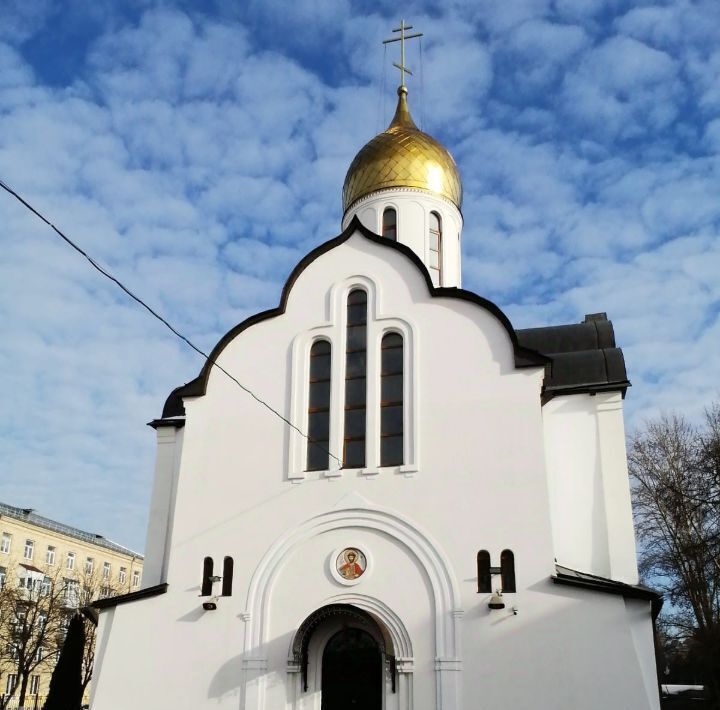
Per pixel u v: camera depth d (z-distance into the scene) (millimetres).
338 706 20375
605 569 21906
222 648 21094
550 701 18672
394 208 30578
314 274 24172
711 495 34938
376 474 21625
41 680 67250
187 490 22891
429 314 22766
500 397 21469
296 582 21281
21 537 70438
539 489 20406
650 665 18766
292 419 22781
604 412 23594
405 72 34281
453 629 19734
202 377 23875
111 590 76250
